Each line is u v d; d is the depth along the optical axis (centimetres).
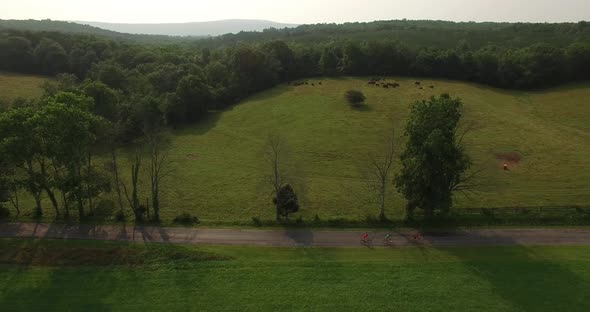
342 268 5200
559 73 13950
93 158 8550
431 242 5838
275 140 9506
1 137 5762
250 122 11344
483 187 7488
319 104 12194
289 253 5544
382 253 5556
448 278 4991
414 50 16012
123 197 7288
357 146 9444
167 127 10606
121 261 5347
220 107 12738
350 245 5769
